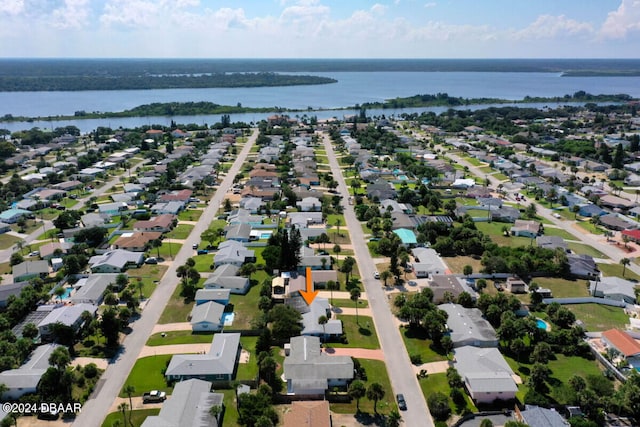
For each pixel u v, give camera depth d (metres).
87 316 112.50
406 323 116.69
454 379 91.12
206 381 91.56
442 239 161.12
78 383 92.81
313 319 112.81
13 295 121.69
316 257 145.25
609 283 134.75
